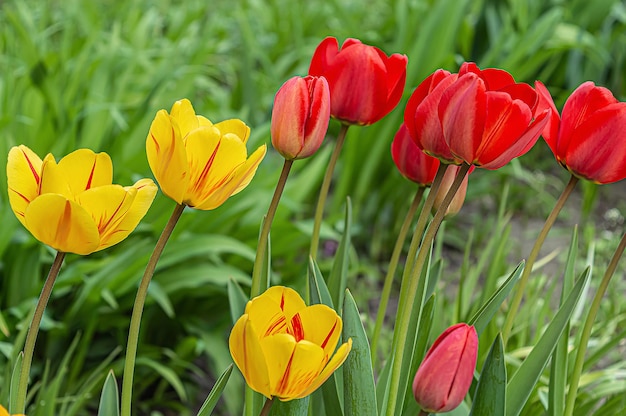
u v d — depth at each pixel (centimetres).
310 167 243
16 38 322
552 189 370
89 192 108
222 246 205
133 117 241
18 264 205
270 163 259
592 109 121
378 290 289
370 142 293
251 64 330
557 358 132
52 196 107
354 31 332
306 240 231
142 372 214
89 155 111
